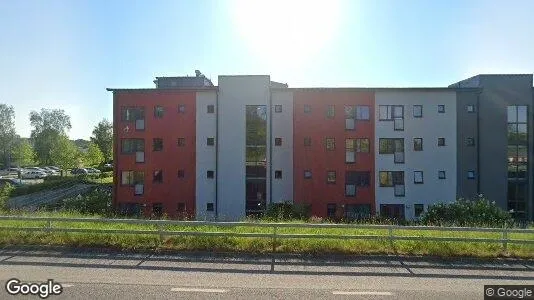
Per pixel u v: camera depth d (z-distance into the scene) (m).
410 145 28.39
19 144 82.06
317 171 28.50
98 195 31.92
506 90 28.58
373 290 7.18
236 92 28.78
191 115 29.00
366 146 28.52
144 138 29.20
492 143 28.47
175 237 10.44
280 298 6.67
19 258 9.01
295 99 28.66
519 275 8.26
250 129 28.73
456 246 10.04
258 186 28.72
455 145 28.42
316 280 7.73
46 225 11.25
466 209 21.27
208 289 7.08
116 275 7.85
